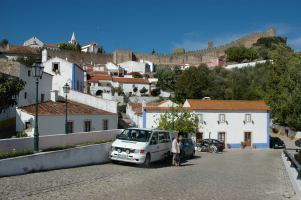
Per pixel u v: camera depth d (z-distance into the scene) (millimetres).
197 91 66688
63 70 38656
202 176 12242
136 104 53031
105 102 29547
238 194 8984
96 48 148875
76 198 7746
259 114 38562
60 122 23469
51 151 12023
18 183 8977
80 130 25219
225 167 15828
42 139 13664
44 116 22188
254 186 10461
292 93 44656
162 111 34312
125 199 7801
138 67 109062
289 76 45281
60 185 9180
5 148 11562
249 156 24391
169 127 31375
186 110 35062
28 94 27781
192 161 19234
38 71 12086
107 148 15789
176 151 15883
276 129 60469
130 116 47531
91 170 12461
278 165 17656
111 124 28688
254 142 38312
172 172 13234
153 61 146125
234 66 117188
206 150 30406
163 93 79375
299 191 8477
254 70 96750
